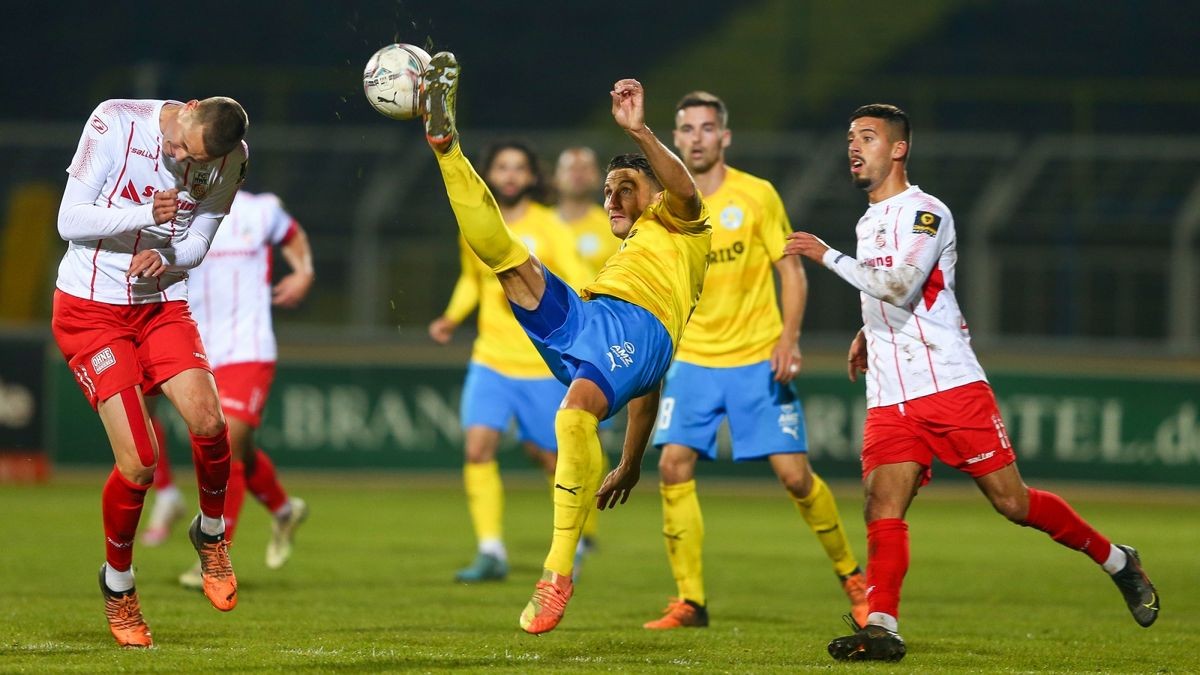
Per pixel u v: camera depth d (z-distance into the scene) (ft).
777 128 283.79
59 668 52.49
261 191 208.23
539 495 171.22
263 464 93.25
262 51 307.78
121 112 57.21
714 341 76.43
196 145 55.83
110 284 58.54
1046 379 170.81
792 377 75.51
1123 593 66.54
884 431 61.87
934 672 55.77
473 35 314.14
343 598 84.58
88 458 174.91
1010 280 194.49
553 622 53.16
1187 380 169.27
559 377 58.34
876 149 62.23
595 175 123.13
